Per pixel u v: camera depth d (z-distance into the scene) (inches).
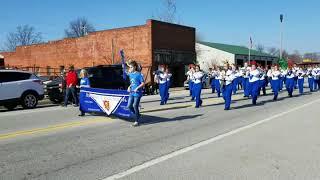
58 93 794.2
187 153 312.8
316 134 395.5
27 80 697.6
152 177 247.3
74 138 378.6
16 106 746.8
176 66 1659.7
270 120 500.4
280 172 259.0
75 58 1824.6
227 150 323.6
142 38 1555.1
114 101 492.4
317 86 1262.3
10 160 291.4
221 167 271.0
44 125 467.5
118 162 284.5
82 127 447.5
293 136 384.8
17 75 689.0
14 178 246.2
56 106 748.6
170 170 263.4
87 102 537.3
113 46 1657.2
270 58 2753.4
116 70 842.2
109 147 335.9
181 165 276.2
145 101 826.8
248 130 422.3
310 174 254.2
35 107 707.4
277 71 811.4
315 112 585.3
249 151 319.6
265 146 338.6
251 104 725.3
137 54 1571.1
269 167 271.1
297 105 695.7
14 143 355.9
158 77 740.0
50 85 803.4
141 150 323.9
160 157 299.3
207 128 437.7
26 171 261.7
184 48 1694.1
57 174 254.7
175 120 505.4
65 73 765.3
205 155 306.0
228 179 244.1
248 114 568.7
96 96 520.1
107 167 271.0
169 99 872.9
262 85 934.4
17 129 438.9
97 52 1728.6
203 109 641.6
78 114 577.0
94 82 791.1
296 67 1016.2
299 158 296.2
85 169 266.1
